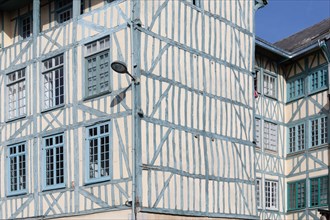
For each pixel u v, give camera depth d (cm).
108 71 1345
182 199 1356
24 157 1535
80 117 1387
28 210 1484
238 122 1585
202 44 1500
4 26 1755
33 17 1566
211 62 1520
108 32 1355
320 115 1794
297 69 1916
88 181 1341
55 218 1405
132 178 1243
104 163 1320
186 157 1389
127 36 1316
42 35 1531
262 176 1798
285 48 2045
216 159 1484
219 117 1518
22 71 1588
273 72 1917
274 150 1875
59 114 1443
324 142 1772
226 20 1602
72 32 1443
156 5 1366
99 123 1340
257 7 1741
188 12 1465
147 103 1299
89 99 1372
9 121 1593
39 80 1517
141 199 1242
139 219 1232
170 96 1367
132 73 1289
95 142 1350
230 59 1594
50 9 1662
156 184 1289
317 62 1828
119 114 1297
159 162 1308
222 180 1491
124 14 1333
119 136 1288
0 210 1571
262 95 1852
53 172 1439
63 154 1413
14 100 1603
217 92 1526
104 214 1293
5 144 1591
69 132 1407
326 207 1725
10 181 1566
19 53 1597
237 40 1633
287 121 1933
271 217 1811
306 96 1861
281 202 1866
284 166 1908
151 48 1331
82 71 1399
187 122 1409
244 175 1575
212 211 1441
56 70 1483
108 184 1295
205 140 1458
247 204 1566
